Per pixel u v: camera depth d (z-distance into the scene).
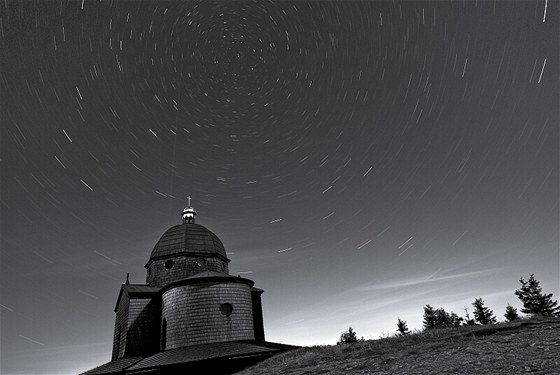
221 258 35.41
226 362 21.27
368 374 12.71
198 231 36.28
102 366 26.06
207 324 25.11
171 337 25.39
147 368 21.56
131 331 28.36
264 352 21.84
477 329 16.83
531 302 64.19
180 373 21.36
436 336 17.02
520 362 10.39
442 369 11.22
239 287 27.00
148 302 29.72
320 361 16.89
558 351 10.80
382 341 18.45
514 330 15.21
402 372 11.93
